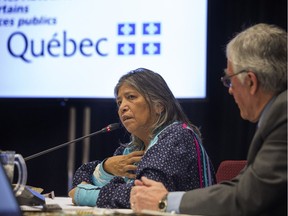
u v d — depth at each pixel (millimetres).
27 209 3000
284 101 2605
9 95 6934
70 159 7184
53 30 6879
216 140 7055
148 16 6672
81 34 6816
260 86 2717
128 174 3713
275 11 6828
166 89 3730
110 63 6746
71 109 7168
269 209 2600
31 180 7473
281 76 2691
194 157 3500
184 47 6602
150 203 2840
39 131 7543
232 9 6914
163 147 3461
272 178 2541
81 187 3666
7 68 6949
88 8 6801
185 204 2752
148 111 3666
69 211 2900
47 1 6895
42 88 6879
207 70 6547
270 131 2607
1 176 2230
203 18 6574
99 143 7285
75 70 6816
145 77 3701
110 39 6750
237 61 2746
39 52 6895
